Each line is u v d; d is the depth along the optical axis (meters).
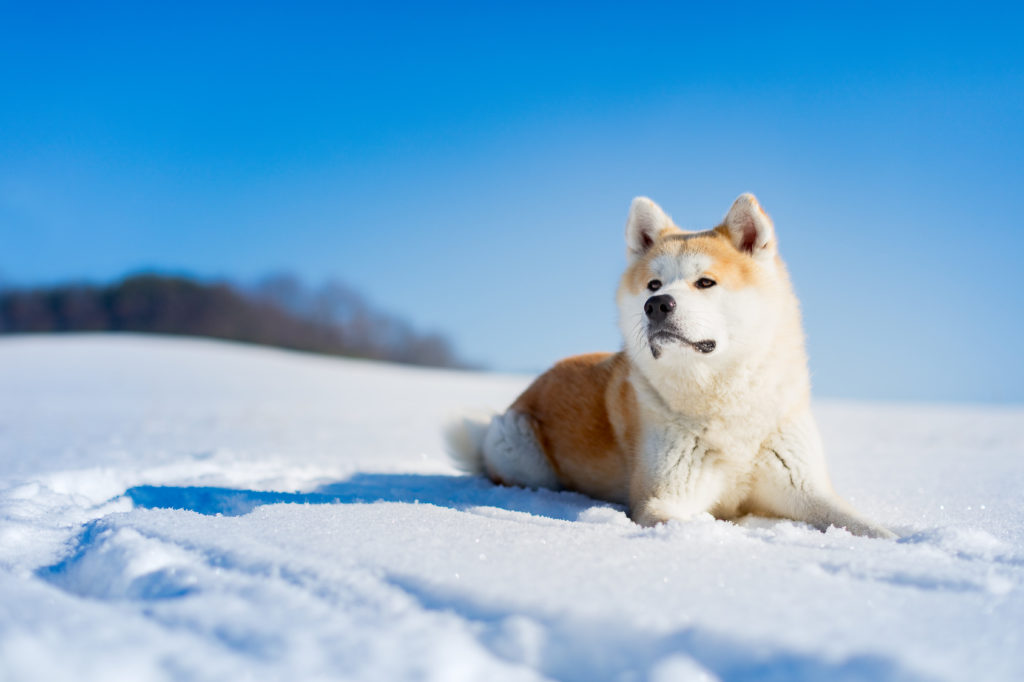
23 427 8.23
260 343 37.62
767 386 3.39
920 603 1.69
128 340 24.33
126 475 4.38
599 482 4.17
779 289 3.55
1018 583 1.92
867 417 12.75
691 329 3.26
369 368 24.11
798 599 1.71
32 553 2.47
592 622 1.55
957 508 3.48
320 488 4.12
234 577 1.87
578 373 4.52
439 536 2.31
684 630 1.52
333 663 1.40
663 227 4.00
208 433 7.79
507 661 1.48
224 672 1.36
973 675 1.31
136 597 1.86
